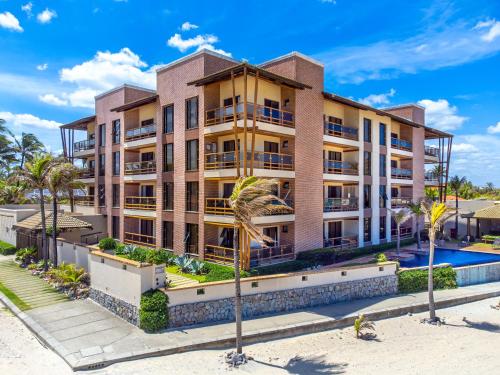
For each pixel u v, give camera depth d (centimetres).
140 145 3294
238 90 2647
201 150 2688
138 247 3125
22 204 4406
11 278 2417
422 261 3119
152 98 3112
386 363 1442
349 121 3434
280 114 2730
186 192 2817
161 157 3061
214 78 2483
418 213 3503
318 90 2986
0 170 5250
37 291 2161
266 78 2508
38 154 2602
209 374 1299
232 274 2156
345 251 3045
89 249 2252
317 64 2975
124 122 3534
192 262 2433
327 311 1956
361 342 1661
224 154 2627
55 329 1619
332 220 3344
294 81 2602
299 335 1730
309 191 2870
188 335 1581
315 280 2048
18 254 2886
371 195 3550
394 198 4059
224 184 2778
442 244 3875
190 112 2820
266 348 1562
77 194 4547
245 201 1386
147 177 3216
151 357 1414
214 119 2612
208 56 2719
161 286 1723
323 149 3128
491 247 3703
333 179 3120
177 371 1309
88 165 4594
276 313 1905
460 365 1435
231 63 2880
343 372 1352
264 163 2644
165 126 3064
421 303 2134
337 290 2116
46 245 2533
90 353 1391
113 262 1864
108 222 3856
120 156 3650
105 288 1919
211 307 1756
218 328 1670
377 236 3603
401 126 4344
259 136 2758
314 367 1388
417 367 1411
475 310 2153
